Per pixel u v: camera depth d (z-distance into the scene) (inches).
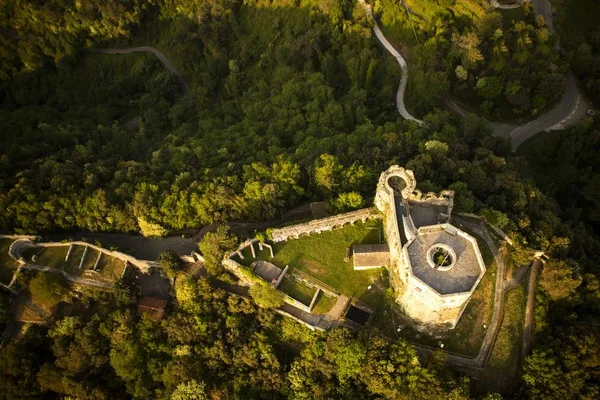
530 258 3484.3
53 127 5684.1
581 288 3484.3
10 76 7352.4
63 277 4008.4
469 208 3555.6
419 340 3289.9
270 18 6894.7
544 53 5236.2
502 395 3142.2
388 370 3043.8
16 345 3782.0
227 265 3737.7
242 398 3427.7
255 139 4830.2
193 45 7194.9
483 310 3307.1
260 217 4035.4
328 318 3430.1
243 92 6505.9
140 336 3703.3
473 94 5334.6
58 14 7194.9
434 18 5565.9
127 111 6973.4
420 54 5423.2
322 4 6082.7
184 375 3476.9
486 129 4722.0
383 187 3452.3
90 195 4256.9
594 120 5088.6
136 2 7455.7
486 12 5413.4
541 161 5083.7
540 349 3115.2
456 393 2928.2
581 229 4183.1
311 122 5073.8
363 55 5575.8
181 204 4067.4
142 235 4242.1
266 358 3444.9
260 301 3499.0
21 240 4141.2
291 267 3631.9
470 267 3014.3
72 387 3654.0
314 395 3262.8
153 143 5664.4
